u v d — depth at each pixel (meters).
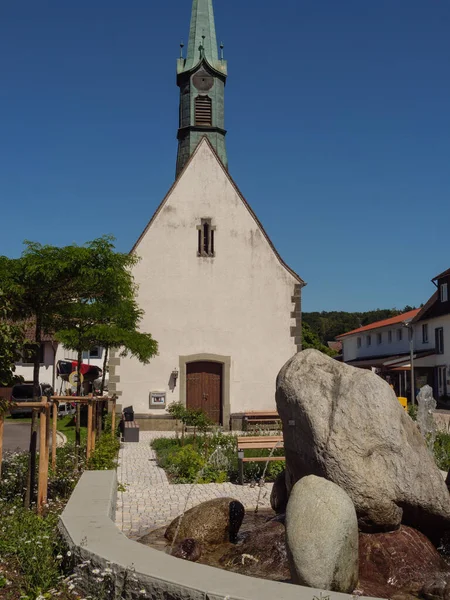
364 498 6.31
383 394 6.59
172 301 24.72
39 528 6.83
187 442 17.92
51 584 5.39
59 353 38.62
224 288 25.00
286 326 25.16
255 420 23.92
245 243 25.28
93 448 13.31
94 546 5.46
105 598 4.99
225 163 28.98
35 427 9.61
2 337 7.98
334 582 5.26
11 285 10.15
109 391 24.20
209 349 24.70
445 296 42.09
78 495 7.82
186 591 4.49
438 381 42.56
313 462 6.57
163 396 24.22
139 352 18.94
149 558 5.13
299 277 25.38
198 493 11.53
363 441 6.41
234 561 6.91
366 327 57.44
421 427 12.79
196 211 25.20
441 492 6.53
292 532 5.38
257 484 12.38
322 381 6.73
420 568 6.23
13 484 9.54
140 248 24.80
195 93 28.77
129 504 10.51
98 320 17.92
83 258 10.85
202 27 29.42
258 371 24.86
